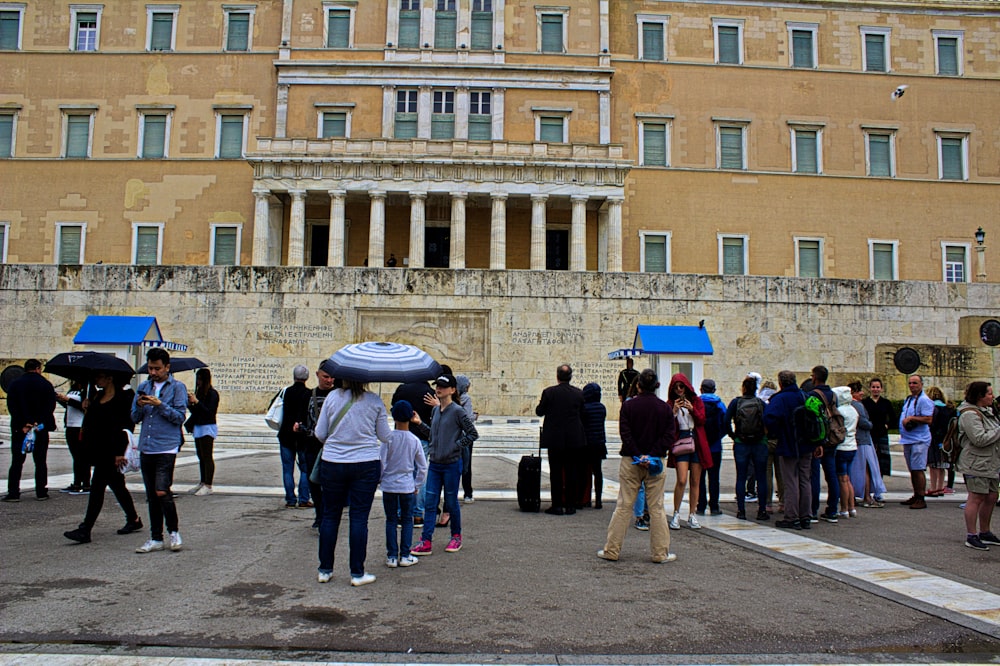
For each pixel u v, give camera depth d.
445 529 12.07
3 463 19.55
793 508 12.35
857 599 8.18
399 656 6.37
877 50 54.59
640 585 8.67
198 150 50.91
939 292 35.50
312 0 51.53
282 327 33.28
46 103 51.12
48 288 33.44
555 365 33.53
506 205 48.75
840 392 13.70
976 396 11.20
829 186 53.06
